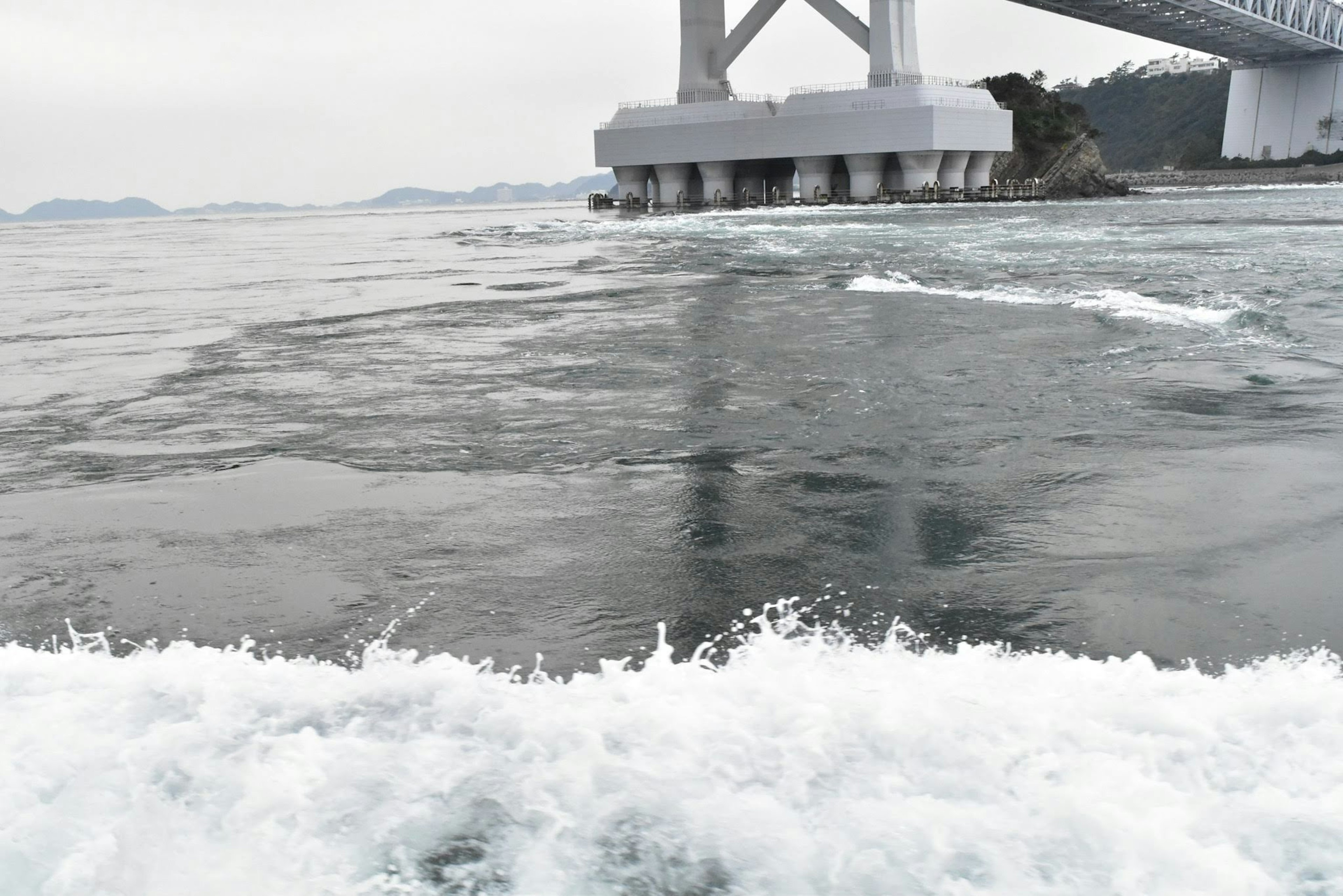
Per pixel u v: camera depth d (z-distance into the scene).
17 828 2.67
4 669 3.61
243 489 6.95
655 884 2.44
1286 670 3.64
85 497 6.89
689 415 8.63
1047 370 9.84
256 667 3.70
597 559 5.41
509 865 2.52
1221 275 16.23
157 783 2.86
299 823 2.69
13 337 15.17
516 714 3.21
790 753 2.93
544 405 9.27
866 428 7.99
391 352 12.59
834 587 4.91
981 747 2.92
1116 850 2.47
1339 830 2.49
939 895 2.36
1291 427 7.43
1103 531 5.52
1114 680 3.44
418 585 5.12
